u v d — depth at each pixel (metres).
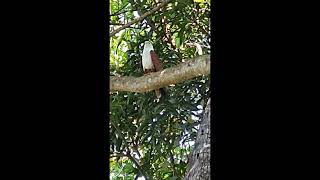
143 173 4.09
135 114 4.03
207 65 2.89
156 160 4.11
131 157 4.07
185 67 2.97
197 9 4.04
